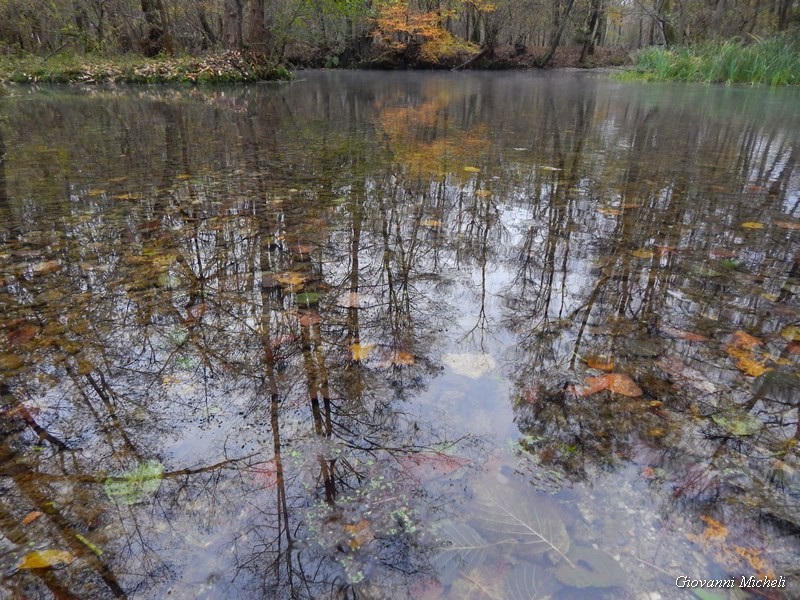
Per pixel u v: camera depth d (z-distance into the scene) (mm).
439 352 1539
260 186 3250
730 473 1078
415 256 2225
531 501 1029
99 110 7355
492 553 928
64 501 1044
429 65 21156
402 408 1305
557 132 5406
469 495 1050
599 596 850
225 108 7711
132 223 2586
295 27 18297
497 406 1307
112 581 888
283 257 2203
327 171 3646
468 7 20969
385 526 984
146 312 1755
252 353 1537
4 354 1521
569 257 2195
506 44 24406
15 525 992
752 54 11188
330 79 15070
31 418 1273
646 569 893
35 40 14359
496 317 1729
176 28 16703
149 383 1404
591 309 1762
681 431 1201
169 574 899
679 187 3189
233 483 1084
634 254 2207
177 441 1199
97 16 14883
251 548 944
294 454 1159
